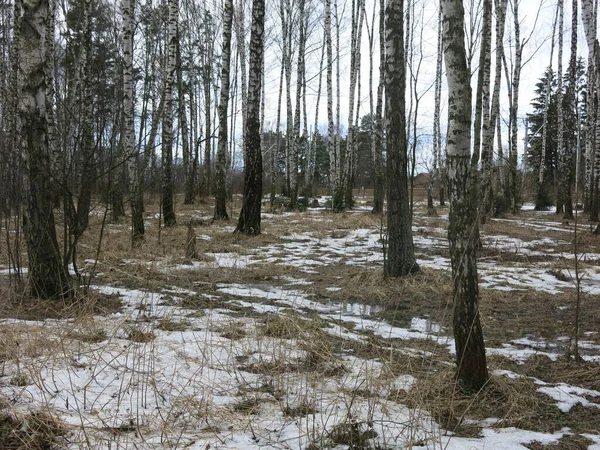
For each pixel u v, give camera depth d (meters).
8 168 5.73
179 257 8.87
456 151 3.44
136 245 9.55
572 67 19.55
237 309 5.89
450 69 3.42
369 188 49.41
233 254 9.93
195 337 4.45
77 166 5.52
